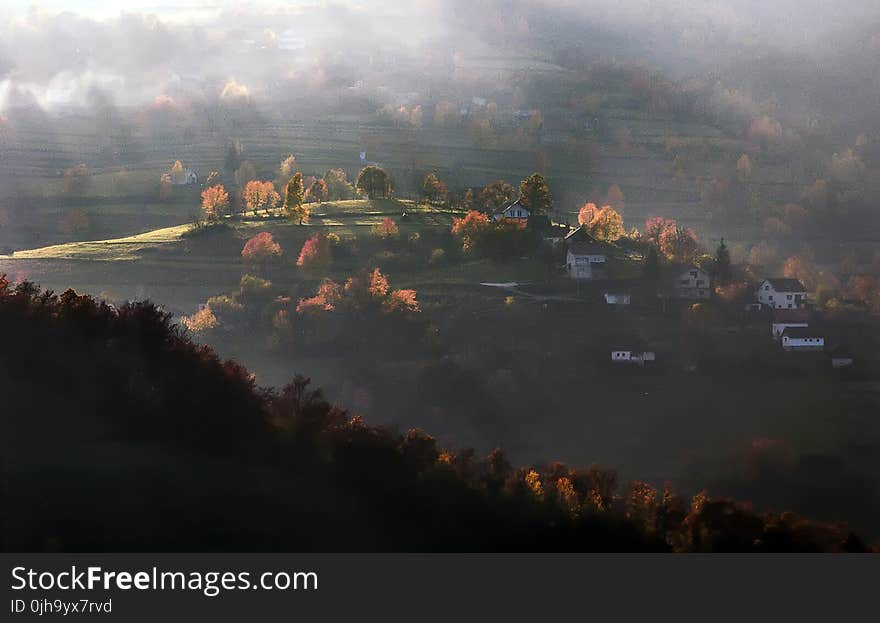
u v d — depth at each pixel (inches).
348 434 6200.8
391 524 5674.2
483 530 5831.7
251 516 5428.2
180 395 6117.1
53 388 6008.9
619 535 6038.4
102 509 5251.0
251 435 6013.8
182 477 5551.2
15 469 5359.3
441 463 6195.9
